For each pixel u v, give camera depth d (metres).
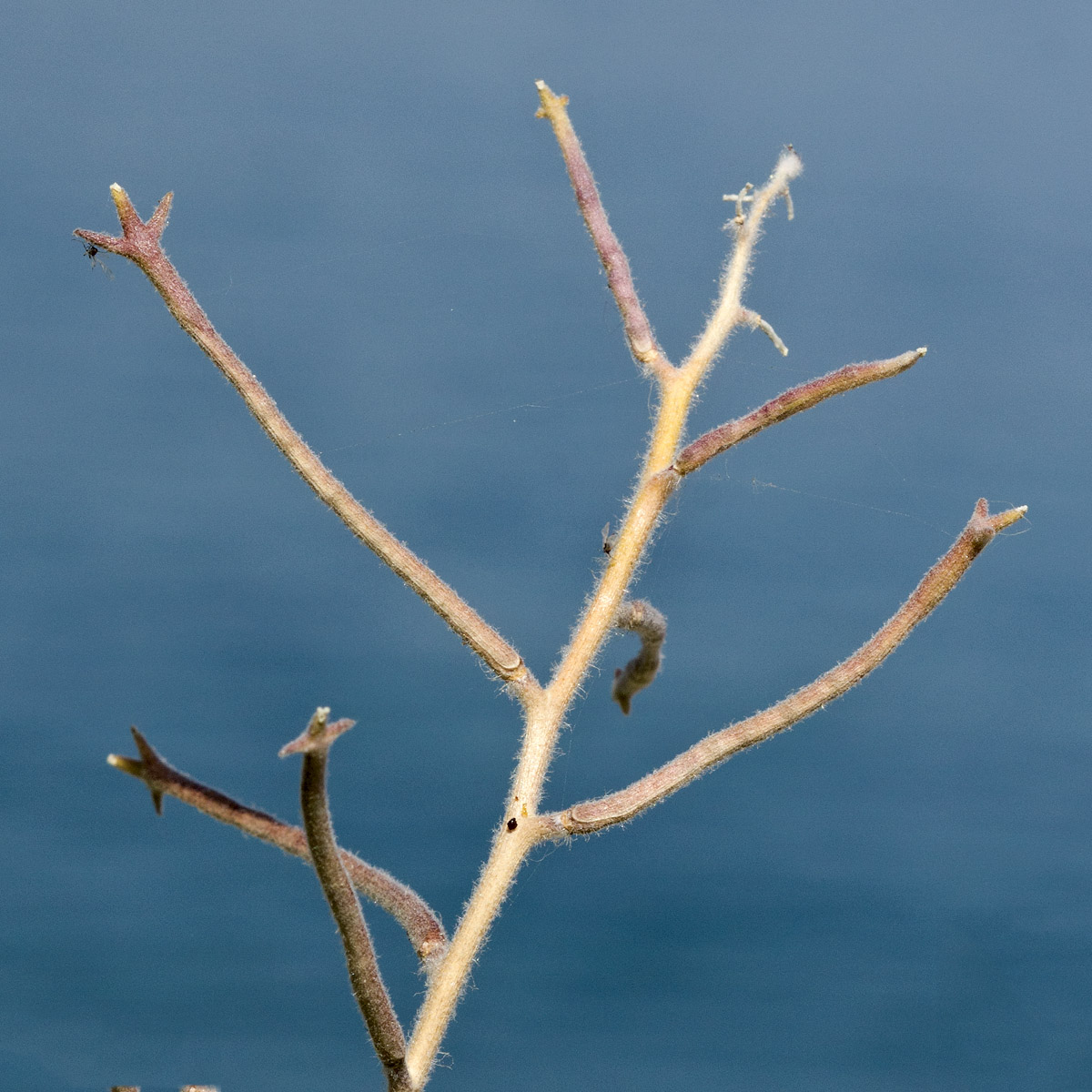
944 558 1.73
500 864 1.73
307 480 1.74
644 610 1.74
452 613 1.74
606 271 1.75
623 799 1.73
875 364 1.74
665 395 1.74
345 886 1.71
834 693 1.73
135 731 1.72
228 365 1.74
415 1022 1.73
